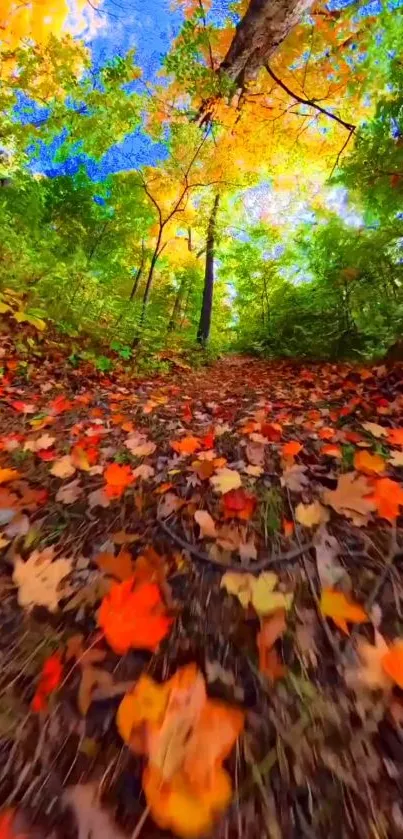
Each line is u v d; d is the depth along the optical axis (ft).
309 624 2.61
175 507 4.22
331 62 25.20
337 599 2.78
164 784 1.69
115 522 3.97
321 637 2.50
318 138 30.04
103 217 28.19
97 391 12.14
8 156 21.16
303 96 27.55
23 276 15.56
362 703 2.08
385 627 2.57
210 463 5.22
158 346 19.71
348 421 7.58
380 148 13.47
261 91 27.45
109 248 29.84
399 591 2.90
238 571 3.13
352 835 1.59
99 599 2.83
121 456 5.91
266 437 6.53
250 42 21.86
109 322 18.33
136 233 28.81
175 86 21.47
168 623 2.58
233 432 7.16
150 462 5.65
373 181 13.62
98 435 7.06
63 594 2.89
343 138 29.66
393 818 1.64
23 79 17.76
